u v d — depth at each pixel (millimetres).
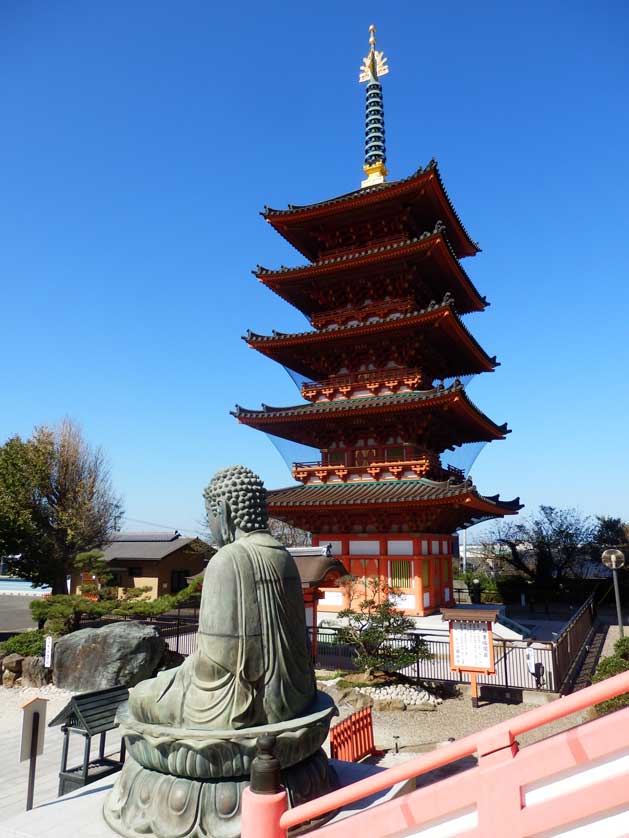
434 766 4988
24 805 13711
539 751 4469
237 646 8000
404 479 34938
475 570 73375
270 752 6023
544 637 33812
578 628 30703
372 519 34688
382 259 35719
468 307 45375
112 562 62719
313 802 5449
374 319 37969
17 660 26656
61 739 19188
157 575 61625
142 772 8352
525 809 4453
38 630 30016
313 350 39156
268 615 8344
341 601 34375
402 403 33469
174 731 7734
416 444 36188
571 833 4324
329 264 36875
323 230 40688
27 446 42656
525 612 50500
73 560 41094
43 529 41594
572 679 24359
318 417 35625
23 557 39344
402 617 24500
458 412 35125
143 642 25344
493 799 4578
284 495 35656
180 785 7832
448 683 23109
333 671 26094
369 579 31406
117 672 24578
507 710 20578
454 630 21703
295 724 7977
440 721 19484
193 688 8141
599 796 4195
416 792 5043
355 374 38031
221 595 8203
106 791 10180
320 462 38625
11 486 39062
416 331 35594
